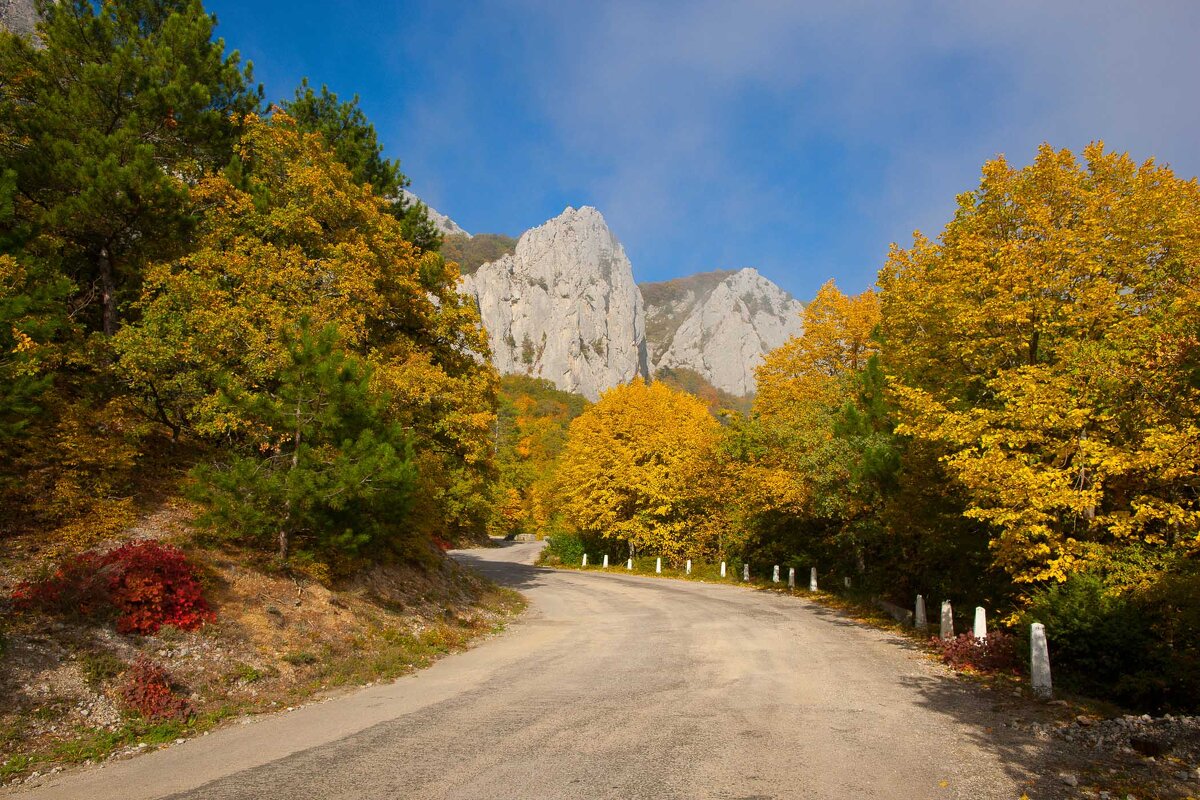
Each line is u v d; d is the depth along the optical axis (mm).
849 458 17891
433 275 20031
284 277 14336
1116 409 9891
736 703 7852
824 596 20875
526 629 15406
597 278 177250
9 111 13477
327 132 21891
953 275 13125
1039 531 9797
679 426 35156
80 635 8023
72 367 13281
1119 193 12289
